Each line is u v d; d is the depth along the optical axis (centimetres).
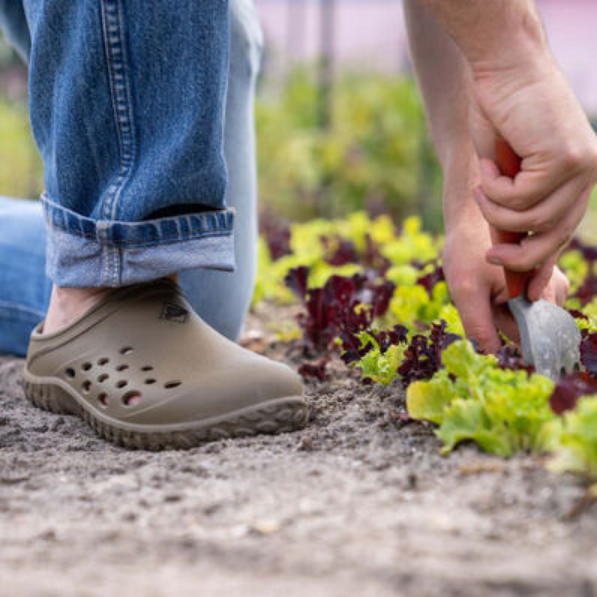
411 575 161
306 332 240
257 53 236
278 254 329
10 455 192
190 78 190
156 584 162
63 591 161
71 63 190
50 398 207
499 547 164
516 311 194
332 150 549
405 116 564
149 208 192
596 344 192
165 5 188
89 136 192
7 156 548
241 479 181
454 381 190
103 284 195
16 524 173
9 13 228
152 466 188
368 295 243
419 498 174
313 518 171
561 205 184
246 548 167
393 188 555
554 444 179
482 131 188
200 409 193
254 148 241
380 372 204
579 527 166
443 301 241
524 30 182
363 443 189
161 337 198
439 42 214
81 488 182
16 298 238
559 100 181
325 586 160
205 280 231
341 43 802
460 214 205
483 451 182
